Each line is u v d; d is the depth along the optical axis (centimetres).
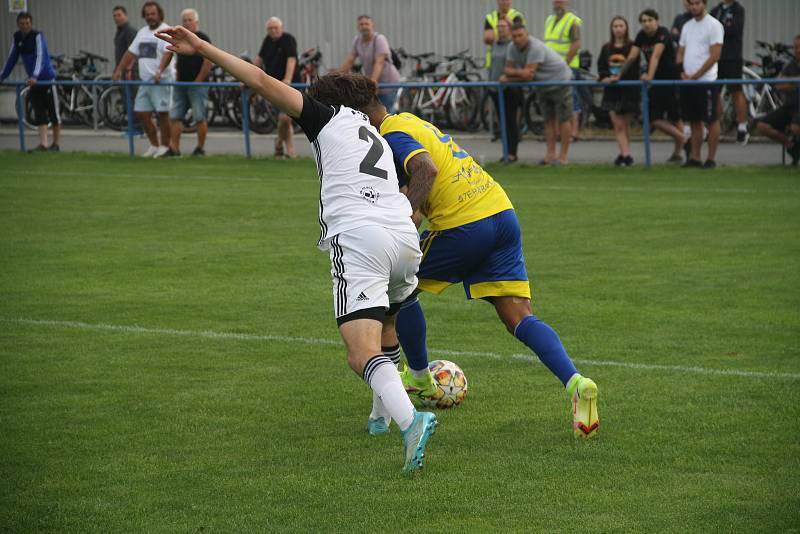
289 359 1802
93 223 3219
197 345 1888
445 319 2069
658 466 1283
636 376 1662
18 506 1187
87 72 6512
